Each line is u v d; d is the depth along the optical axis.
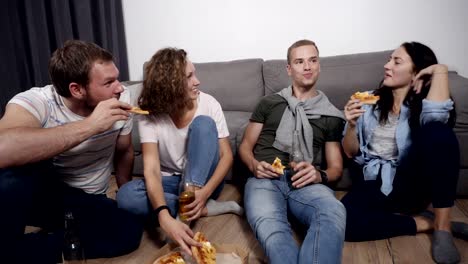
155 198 1.48
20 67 2.38
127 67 3.35
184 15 3.15
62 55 1.33
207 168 1.60
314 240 1.28
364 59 2.65
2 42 2.22
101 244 1.54
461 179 2.00
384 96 1.75
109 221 1.53
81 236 1.50
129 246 1.59
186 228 1.36
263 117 1.91
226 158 1.70
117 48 3.18
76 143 1.29
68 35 2.71
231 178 2.31
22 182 1.23
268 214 1.46
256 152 1.91
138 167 2.44
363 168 1.80
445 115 1.58
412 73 1.65
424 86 1.64
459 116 1.94
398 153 1.70
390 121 1.74
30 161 1.24
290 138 1.81
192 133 1.60
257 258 1.54
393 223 1.62
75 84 1.35
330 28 2.91
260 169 1.70
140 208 1.61
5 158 1.20
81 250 1.43
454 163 1.50
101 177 1.62
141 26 3.26
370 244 1.62
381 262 1.48
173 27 3.20
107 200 1.58
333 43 2.94
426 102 1.58
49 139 1.24
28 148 1.21
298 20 2.95
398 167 1.70
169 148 1.69
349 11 2.85
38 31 2.47
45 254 1.37
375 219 1.62
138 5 3.22
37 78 2.46
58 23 2.61
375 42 2.87
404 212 1.79
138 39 3.30
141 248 1.64
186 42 3.21
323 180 1.69
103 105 1.32
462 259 1.47
